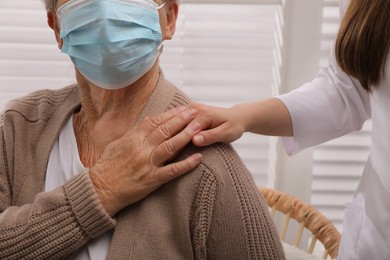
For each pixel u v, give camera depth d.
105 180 0.90
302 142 1.23
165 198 0.91
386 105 0.98
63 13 0.91
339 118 1.20
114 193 0.89
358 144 1.76
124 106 0.99
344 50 1.00
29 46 1.72
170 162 0.92
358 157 1.78
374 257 1.03
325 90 1.21
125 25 0.89
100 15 0.88
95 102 1.02
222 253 0.92
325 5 1.67
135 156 0.89
